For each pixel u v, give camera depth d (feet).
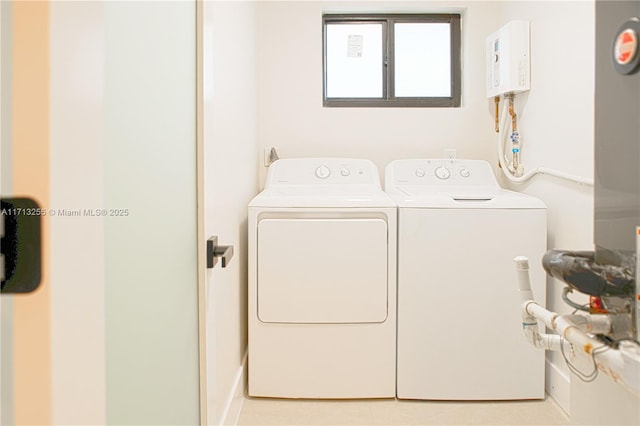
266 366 5.82
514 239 5.67
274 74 7.96
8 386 1.28
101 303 1.69
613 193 2.69
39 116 1.31
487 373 5.74
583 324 2.77
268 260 5.72
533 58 6.61
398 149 8.06
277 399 5.92
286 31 7.93
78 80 1.51
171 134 2.76
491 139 8.02
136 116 2.19
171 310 2.78
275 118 7.98
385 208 5.74
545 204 6.11
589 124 5.12
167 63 2.68
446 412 5.59
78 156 1.51
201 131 3.31
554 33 5.94
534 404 5.74
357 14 8.27
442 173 7.26
